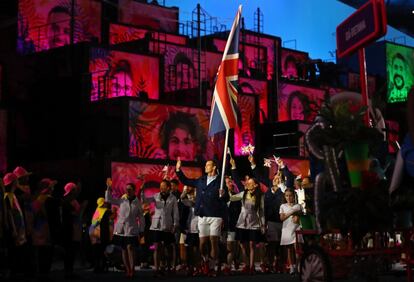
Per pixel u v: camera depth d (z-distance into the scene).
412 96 6.88
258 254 22.08
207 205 15.27
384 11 8.35
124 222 15.78
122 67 33.53
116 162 25.70
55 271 19.44
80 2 38.69
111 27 39.78
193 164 27.77
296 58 48.88
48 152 31.59
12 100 32.03
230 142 31.58
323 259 8.81
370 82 48.56
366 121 9.17
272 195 17.11
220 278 14.80
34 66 33.31
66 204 15.38
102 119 29.69
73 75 31.70
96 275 17.16
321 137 8.53
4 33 38.38
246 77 37.41
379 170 8.80
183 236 18.09
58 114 31.64
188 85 38.38
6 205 12.80
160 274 16.14
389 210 8.26
